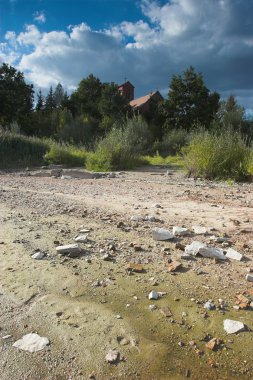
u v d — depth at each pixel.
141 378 1.92
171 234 3.78
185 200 6.01
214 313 2.41
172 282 2.81
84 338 2.20
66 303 2.55
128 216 4.72
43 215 4.79
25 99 44.31
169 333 2.23
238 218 4.66
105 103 44.31
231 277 2.89
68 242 3.66
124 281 2.84
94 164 13.66
